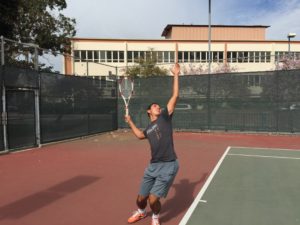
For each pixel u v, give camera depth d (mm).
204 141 14102
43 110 13133
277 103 15570
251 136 15555
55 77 13883
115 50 52906
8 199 6141
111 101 18328
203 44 55750
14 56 15984
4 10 17562
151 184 4723
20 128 11992
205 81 16922
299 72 15078
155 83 17969
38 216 5285
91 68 24531
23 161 9844
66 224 4957
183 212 5410
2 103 11180
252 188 6770
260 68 57312
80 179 7574
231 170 8445
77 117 15344
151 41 54188
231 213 5332
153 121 4664
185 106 17344
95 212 5445
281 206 5656
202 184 7113
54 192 6566
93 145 13266
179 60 55250
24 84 12172
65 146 13023
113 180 7480
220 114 16703
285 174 7992
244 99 16203
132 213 5383
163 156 4512
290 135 15438
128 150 11859
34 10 29828
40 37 31438
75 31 34781
